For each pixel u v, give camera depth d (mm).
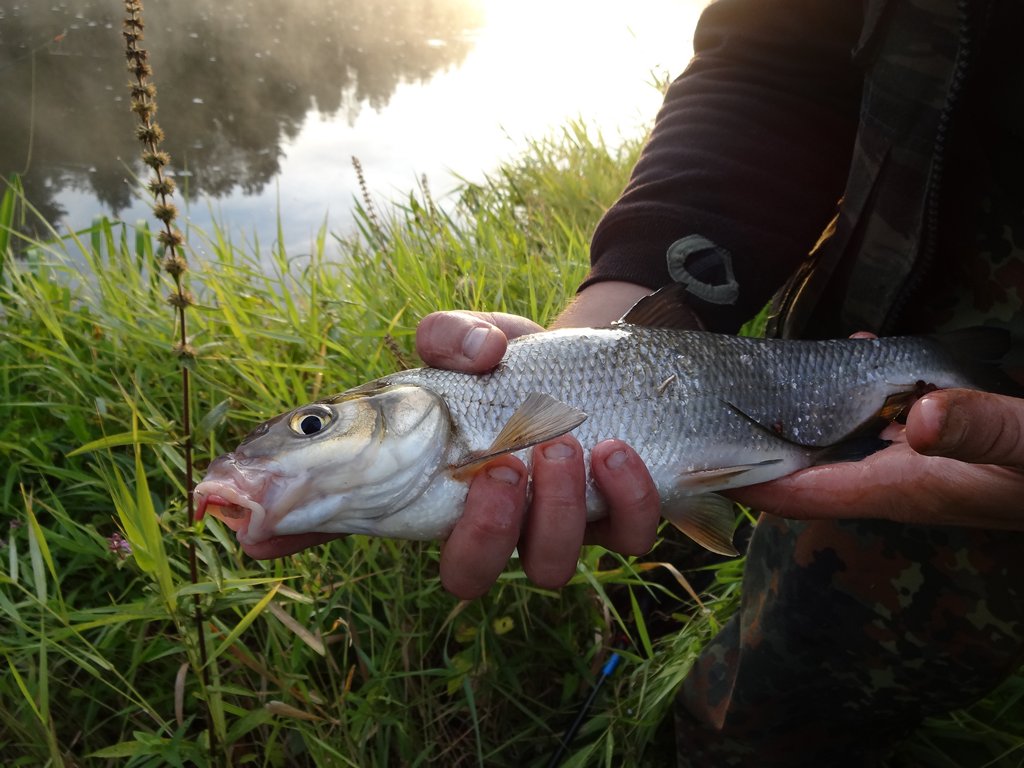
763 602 344
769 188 333
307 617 367
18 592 396
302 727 350
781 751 358
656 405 312
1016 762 371
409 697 388
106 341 512
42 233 915
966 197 284
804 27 333
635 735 393
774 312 384
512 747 401
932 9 262
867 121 289
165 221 327
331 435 285
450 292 554
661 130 360
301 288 585
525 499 274
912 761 396
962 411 207
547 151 951
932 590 297
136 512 333
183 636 328
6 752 356
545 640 421
